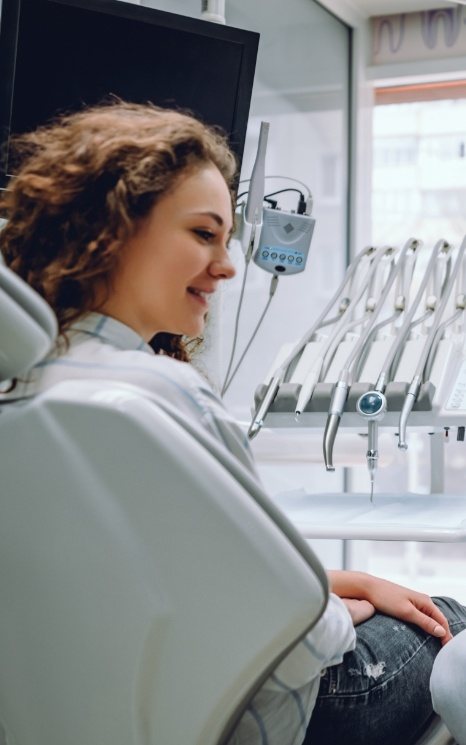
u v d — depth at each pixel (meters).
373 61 3.88
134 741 0.86
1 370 0.81
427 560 4.11
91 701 0.86
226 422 0.88
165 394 0.86
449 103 3.85
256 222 2.25
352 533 1.46
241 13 3.20
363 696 1.05
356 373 1.78
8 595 0.87
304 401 1.75
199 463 0.80
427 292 1.90
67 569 0.84
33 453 0.83
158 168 0.95
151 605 0.82
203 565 0.80
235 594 0.80
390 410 1.70
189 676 0.83
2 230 1.04
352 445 2.11
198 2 2.96
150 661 0.83
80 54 1.97
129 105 1.08
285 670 0.93
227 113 2.15
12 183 1.03
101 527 0.82
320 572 0.82
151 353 0.98
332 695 1.05
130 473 0.81
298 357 1.88
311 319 3.64
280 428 1.80
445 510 1.61
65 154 0.98
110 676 0.85
